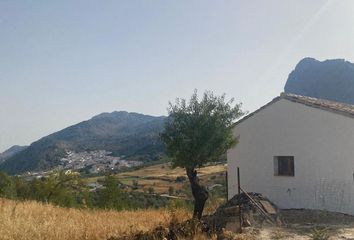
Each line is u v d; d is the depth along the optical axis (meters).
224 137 16.17
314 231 13.80
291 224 16.03
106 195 33.53
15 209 18.64
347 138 17.75
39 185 41.50
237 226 14.81
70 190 41.78
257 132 21.12
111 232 14.41
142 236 13.78
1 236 12.82
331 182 18.17
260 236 13.66
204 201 16.23
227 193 21.12
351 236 13.46
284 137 20.02
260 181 20.81
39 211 19.30
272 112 20.59
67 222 15.59
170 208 23.78
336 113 18.11
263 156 20.78
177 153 15.91
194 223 14.12
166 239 13.10
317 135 18.78
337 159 18.05
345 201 17.64
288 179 19.73
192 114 16.25
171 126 16.34
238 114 16.78
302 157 19.28
